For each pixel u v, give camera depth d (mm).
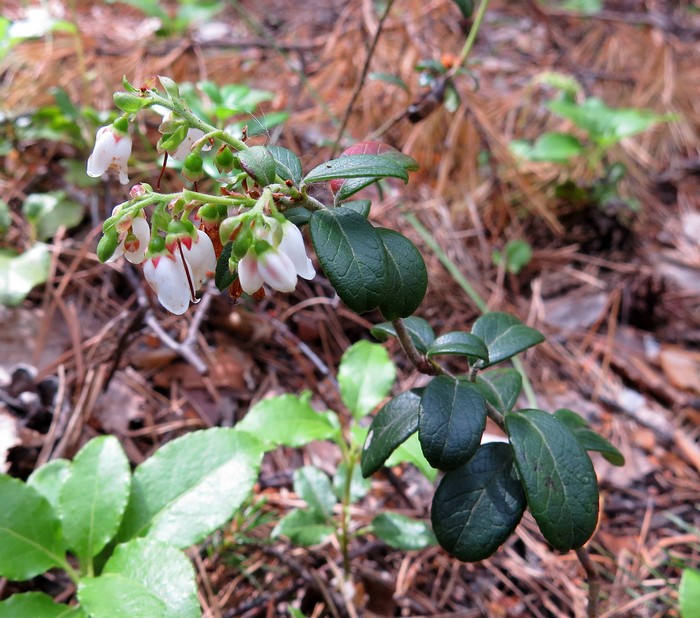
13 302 175
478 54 331
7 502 118
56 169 226
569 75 318
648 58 324
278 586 141
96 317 189
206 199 81
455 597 146
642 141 295
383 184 229
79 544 118
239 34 316
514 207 251
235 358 187
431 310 211
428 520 155
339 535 146
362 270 82
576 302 226
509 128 278
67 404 163
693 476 179
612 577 151
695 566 155
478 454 100
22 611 110
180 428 169
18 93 249
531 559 155
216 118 195
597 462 180
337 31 279
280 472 164
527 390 192
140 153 223
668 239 256
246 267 77
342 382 148
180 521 120
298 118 251
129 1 271
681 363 208
